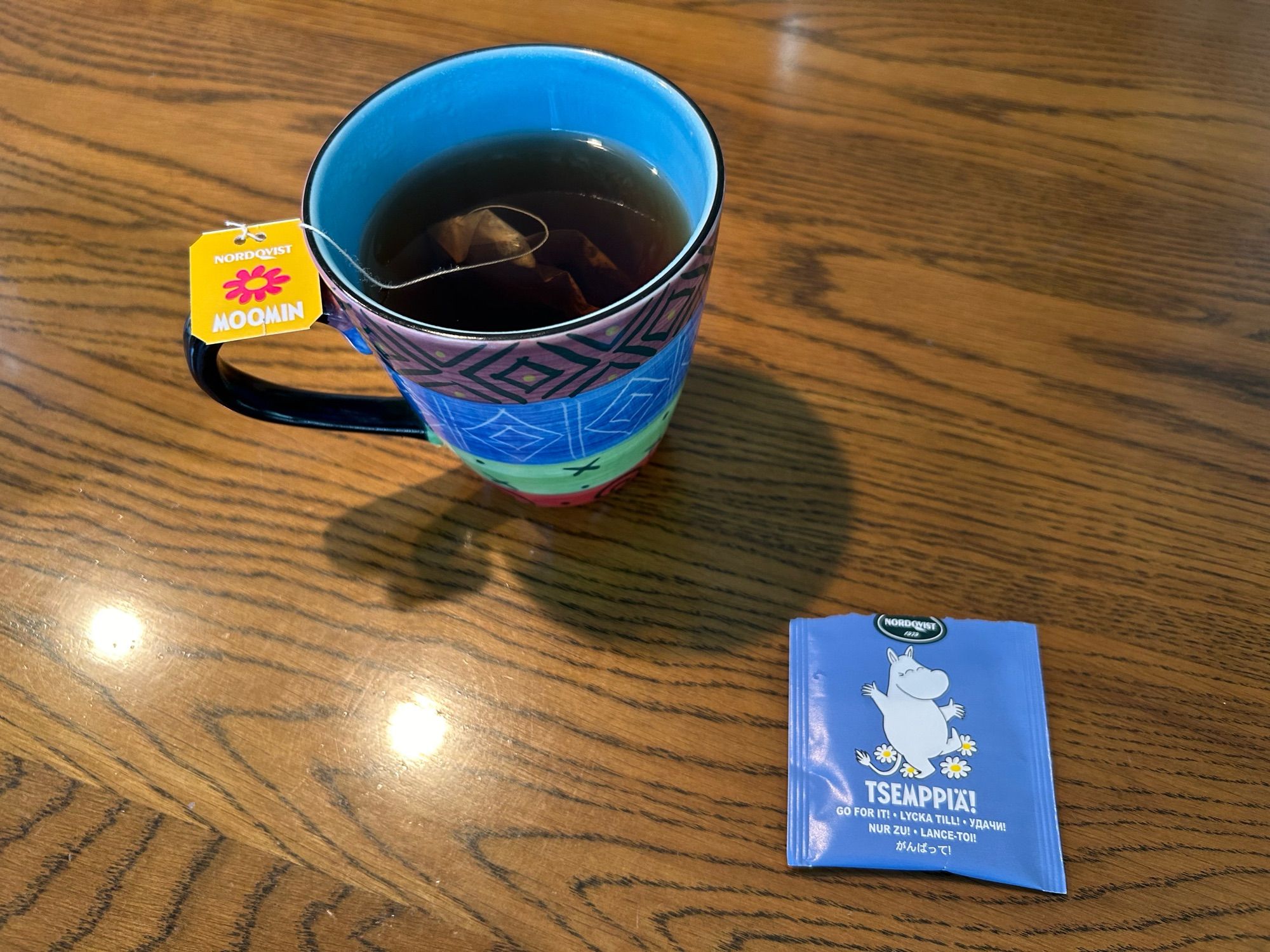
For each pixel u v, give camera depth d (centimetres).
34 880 25
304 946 24
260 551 30
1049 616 28
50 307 35
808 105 37
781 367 33
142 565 30
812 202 35
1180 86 37
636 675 28
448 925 24
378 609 29
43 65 40
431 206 27
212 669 28
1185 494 30
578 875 25
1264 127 36
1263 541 29
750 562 30
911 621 28
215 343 22
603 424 24
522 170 27
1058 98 37
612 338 20
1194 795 25
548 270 24
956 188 35
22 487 31
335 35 40
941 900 24
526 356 20
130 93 39
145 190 37
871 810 25
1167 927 24
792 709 27
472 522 31
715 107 37
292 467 32
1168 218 34
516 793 26
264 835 26
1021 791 26
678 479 31
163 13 42
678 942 24
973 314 33
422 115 26
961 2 40
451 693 28
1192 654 27
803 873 25
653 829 26
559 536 30
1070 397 32
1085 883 24
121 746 27
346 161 24
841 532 30
